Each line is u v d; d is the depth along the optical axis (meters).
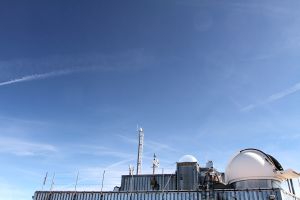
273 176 29.94
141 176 40.00
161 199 29.06
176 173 38.28
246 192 26.62
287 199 27.41
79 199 31.64
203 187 28.91
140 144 48.50
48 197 32.50
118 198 30.48
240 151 32.88
